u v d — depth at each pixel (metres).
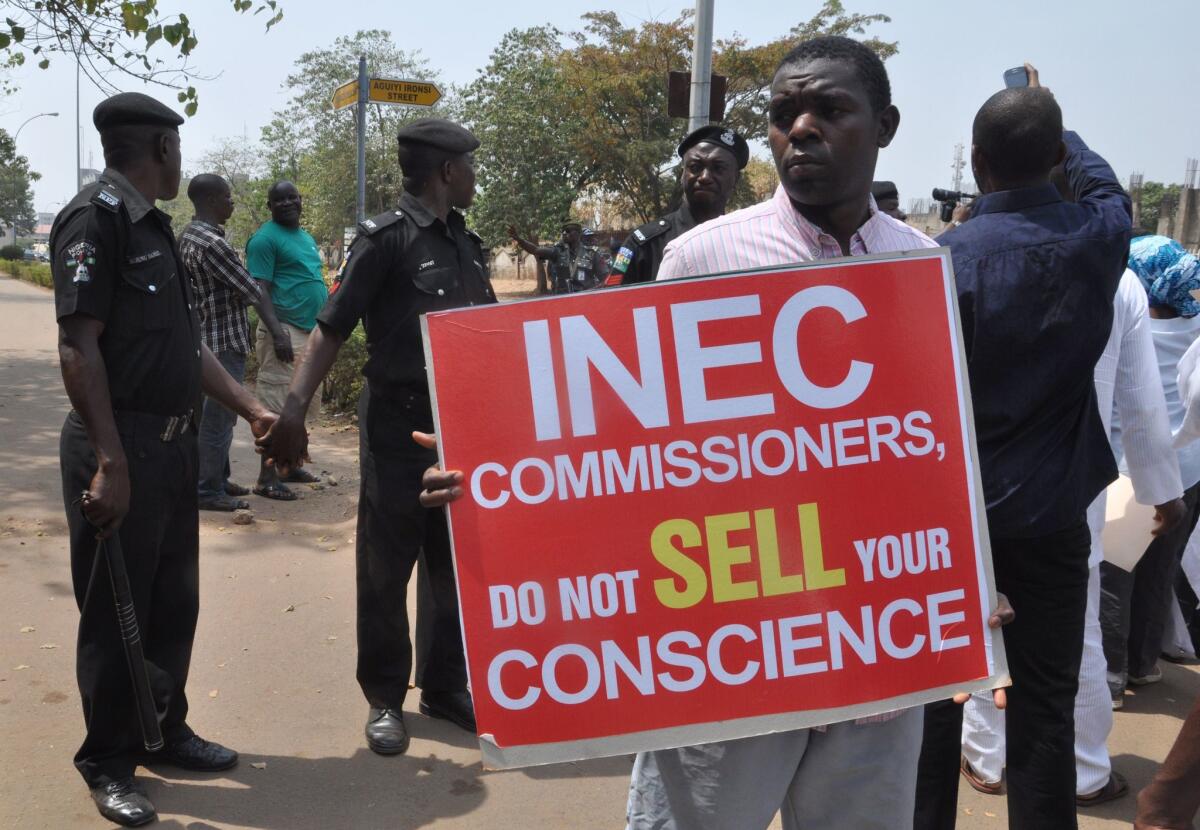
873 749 1.96
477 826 3.05
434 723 3.74
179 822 3.00
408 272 3.41
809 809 2.05
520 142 33.38
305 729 3.60
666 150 35.72
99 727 3.00
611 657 1.83
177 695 3.25
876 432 1.87
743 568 1.84
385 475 3.45
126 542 2.94
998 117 2.38
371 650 3.52
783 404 1.84
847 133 1.86
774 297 1.84
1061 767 2.42
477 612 1.82
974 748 3.40
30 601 4.54
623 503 1.83
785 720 1.84
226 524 5.83
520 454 1.82
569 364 1.82
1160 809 2.73
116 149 2.95
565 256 16.14
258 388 6.56
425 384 3.43
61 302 2.75
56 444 7.77
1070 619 2.40
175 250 3.03
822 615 1.85
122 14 7.02
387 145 34.38
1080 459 2.39
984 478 2.33
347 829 3.01
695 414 1.83
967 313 2.31
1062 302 2.28
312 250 6.70
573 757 1.82
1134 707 4.10
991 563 1.90
